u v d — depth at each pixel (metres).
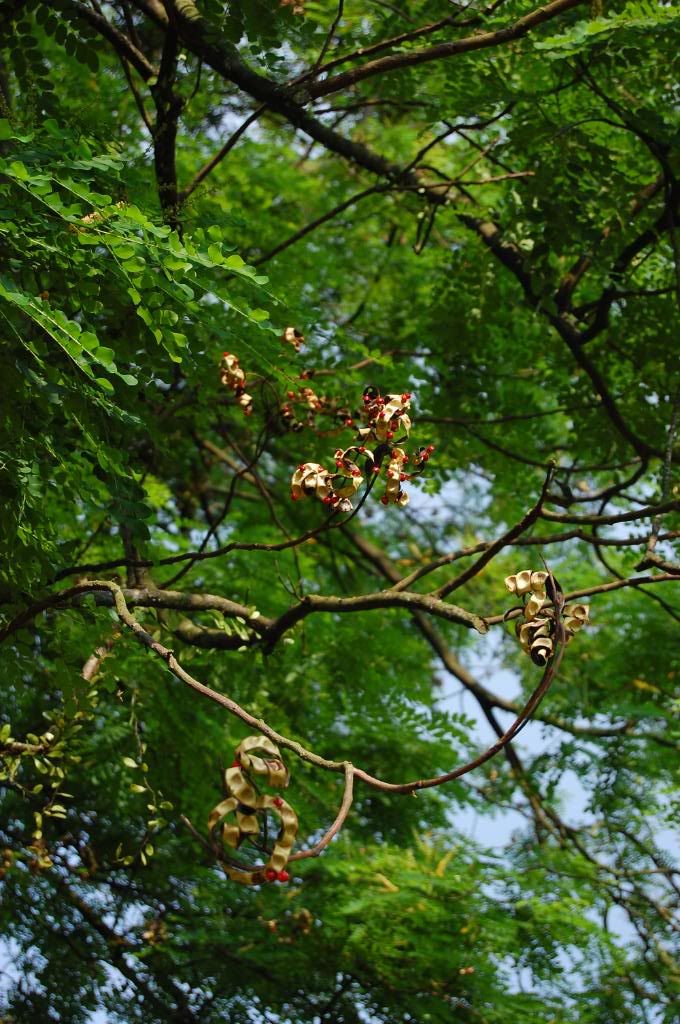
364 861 6.42
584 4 4.64
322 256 7.89
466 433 6.31
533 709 2.73
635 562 5.65
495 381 6.54
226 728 5.88
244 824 2.39
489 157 5.43
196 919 6.55
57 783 4.04
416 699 6.98
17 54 4.41
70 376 3.47
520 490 6.95
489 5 4.89
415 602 3.66
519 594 2.83
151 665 5.19
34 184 2.96
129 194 3.97
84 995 6.70
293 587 4.10
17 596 3.57
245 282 3.85
